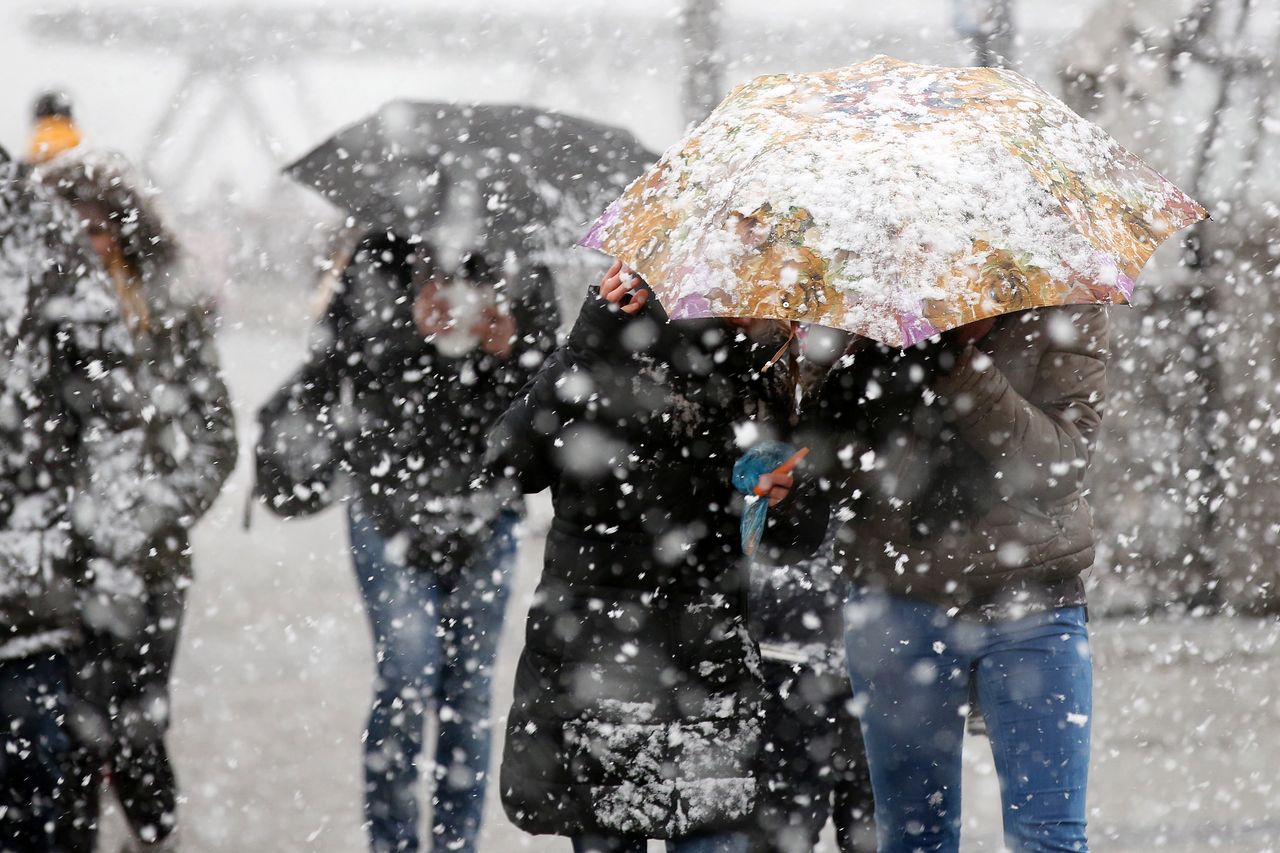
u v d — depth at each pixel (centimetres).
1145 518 2373
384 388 1451
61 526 1195
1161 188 984
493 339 1471
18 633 1172
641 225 968
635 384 1000
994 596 1023
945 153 911
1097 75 2302
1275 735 1783
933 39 2602
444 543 1413
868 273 870
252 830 1472
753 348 995
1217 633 2264
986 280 870
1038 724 1016
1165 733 1795
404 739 1384
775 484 1004
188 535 1364
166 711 1361
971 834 1477
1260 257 2338
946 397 990
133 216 1368
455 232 1484
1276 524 2352
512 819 1058
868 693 1080
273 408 1476
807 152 917
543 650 1037
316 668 2172
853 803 1273
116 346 1227
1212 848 1406
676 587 1021
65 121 1465
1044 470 1004
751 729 1038
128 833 1473
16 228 1188
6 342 1173
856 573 1069
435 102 1633
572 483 1023
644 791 1013
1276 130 2188
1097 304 944
